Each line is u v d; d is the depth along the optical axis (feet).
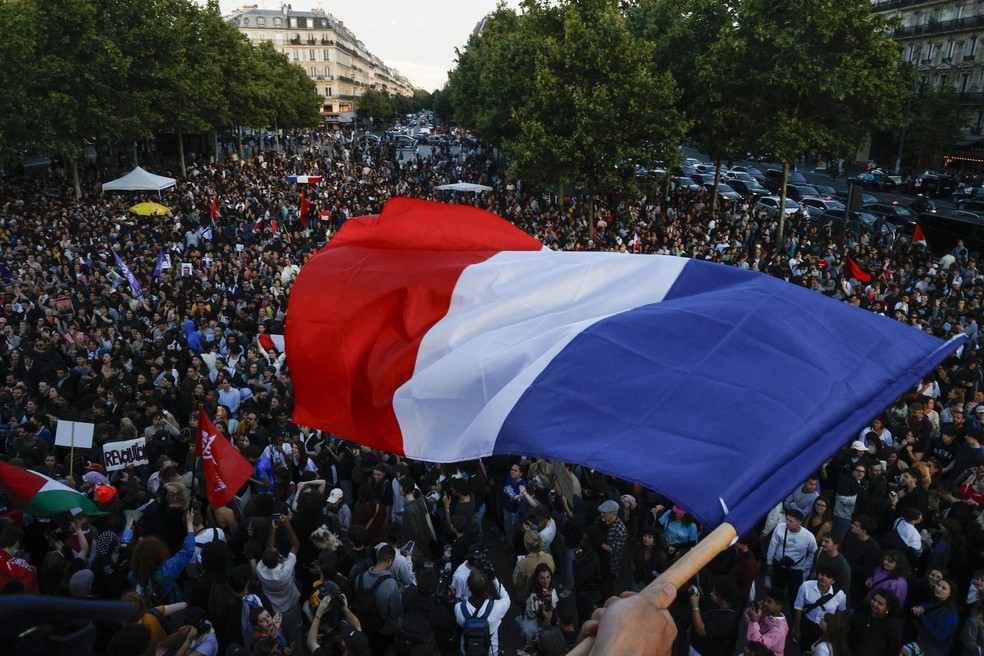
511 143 105.19
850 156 100.89
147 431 35.32
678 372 10.31
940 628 23.08
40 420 37.83
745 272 13.50
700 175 148.97
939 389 41.63
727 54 95.25
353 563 25.72
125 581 24.17
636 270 14.67
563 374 11.10
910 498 28.76
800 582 26.73
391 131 381.40
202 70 148.56
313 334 16.60
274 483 32.07
